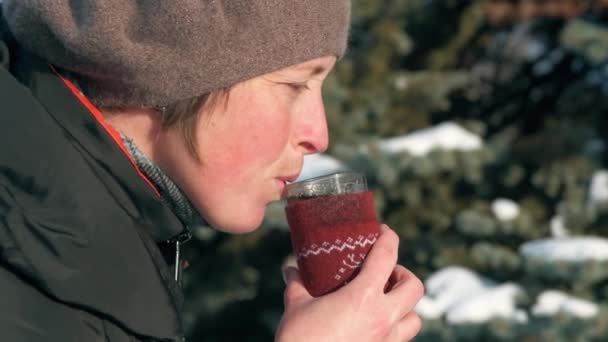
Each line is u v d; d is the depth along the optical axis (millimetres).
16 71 1293
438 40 5723
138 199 1251
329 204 1328
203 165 1279
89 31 1188
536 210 5148
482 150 4809
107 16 1185
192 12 1191
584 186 5008
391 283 1376
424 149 4738
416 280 1347
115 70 1219
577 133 5117
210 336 5512
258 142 1284
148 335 1191
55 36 1217
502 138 5664
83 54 1208
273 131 1290
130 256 1199
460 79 5355
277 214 4734
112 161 1231
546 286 4375
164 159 1295
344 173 1366
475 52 5992
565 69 6105
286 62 1260
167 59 1207
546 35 6066
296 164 1337
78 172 1192
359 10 5242
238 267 5398
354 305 1270
